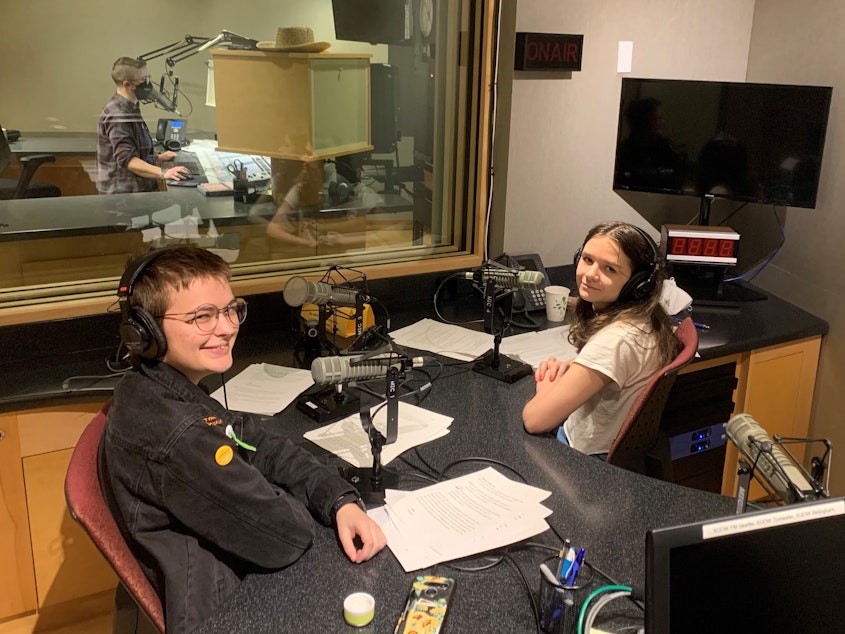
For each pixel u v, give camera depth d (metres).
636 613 1.10
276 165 2.34
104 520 1.16
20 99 1.97
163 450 1.15
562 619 1.05
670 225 2.68
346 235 2.53
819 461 1.11
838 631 0.82
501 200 2.62
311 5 2.25
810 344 2.54
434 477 1.50
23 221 2.04
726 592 0.78
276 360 2.08
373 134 2.48
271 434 1.46
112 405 1.25
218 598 1.17
